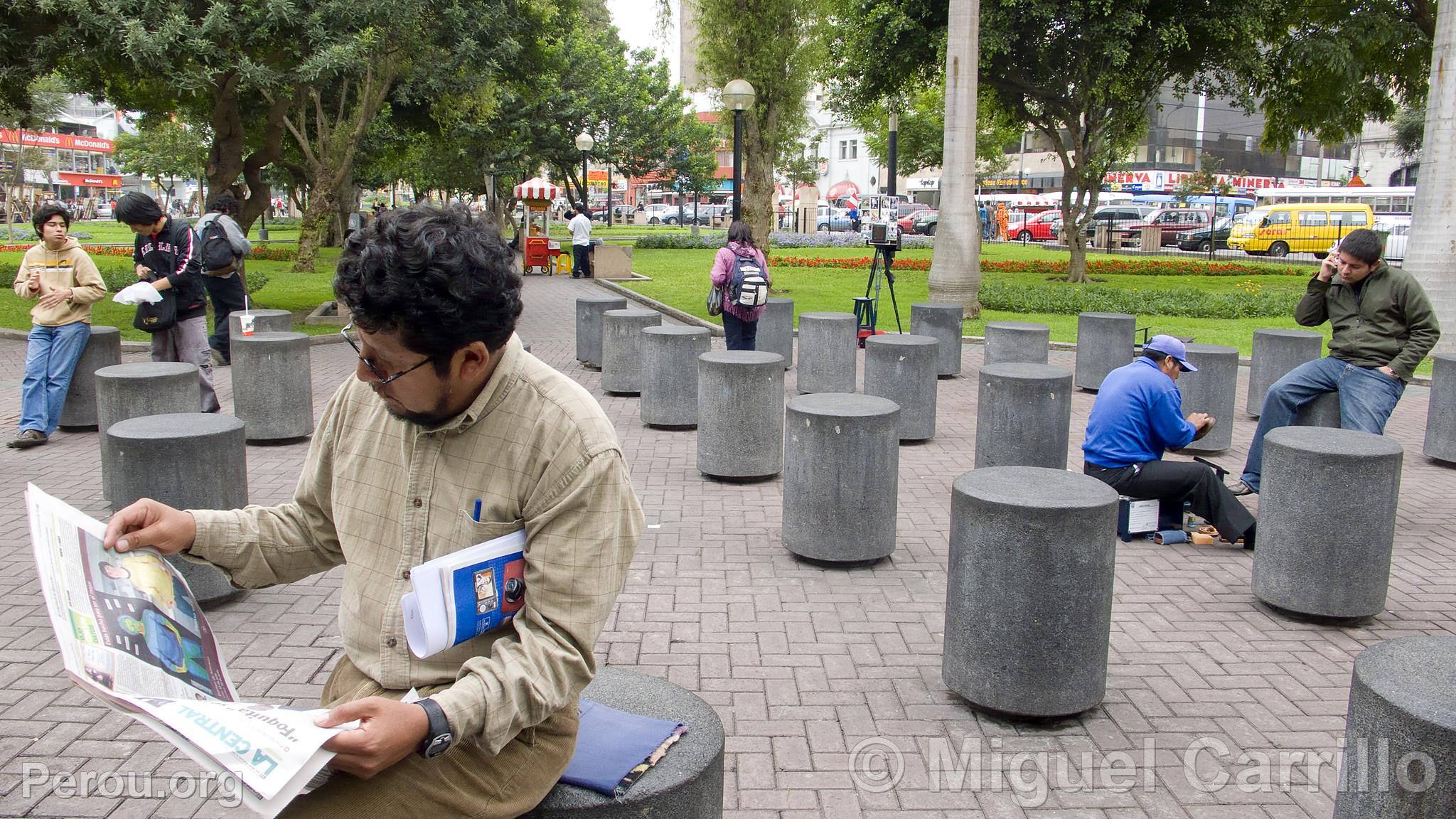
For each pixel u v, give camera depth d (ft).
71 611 6.15
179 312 28.43
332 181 78.23
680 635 16.40
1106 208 149.18
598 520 6.64
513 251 6.61
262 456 27.58
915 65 73.46
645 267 93.50
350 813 6.41
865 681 14.85
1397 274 22.47
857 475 19.02
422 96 63.46
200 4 45.32
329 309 54.54
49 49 43.70
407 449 7.00
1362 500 16.53
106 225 203.41
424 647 6.31
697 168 167.02
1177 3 66.59
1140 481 20.95
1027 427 25.13
